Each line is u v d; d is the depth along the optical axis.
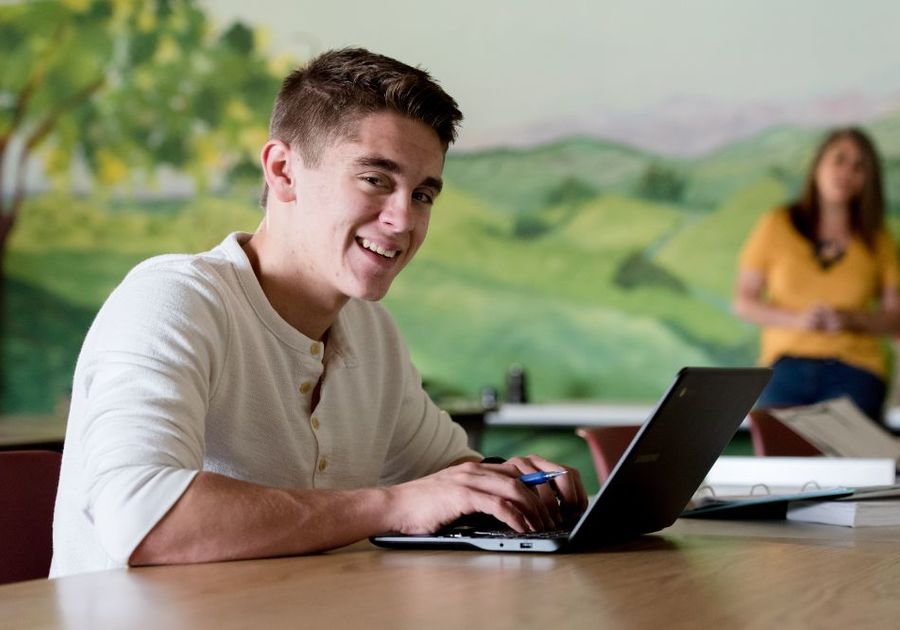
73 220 6.44
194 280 1.51
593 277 6.01
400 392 1.85
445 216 6.16
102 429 1.31
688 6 5.88
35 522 1.51
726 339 5.83
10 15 6.49
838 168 5.52
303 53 6.28
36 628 0.89
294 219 1.59
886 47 5.62
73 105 6.45
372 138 1.50
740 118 5.82
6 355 6.48
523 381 5.96
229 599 1.00
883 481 2.02
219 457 1.56
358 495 1.33
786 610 0.97
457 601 0.99
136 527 1.22
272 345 1.60
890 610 0.98
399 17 6.19
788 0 5.75
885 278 5.48
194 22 6.36
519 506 1.37
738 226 5.82
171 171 6.38
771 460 2.12
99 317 1.46
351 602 0.98
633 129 5.96
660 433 1.31
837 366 5.41
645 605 0.99
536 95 6.07
